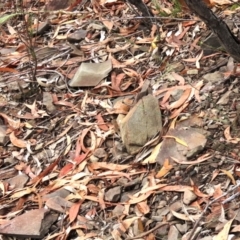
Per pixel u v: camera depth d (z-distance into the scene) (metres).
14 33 4.69
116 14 4.54
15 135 3.62
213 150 3.07
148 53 3.97
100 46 4.21
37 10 4.73
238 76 3.49
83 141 3.40
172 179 2.99
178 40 3.98
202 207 2.80
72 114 3.65
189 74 3.65
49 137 3.54
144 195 2.93
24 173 3.34
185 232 2.71
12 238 2.93
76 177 3.17
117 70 3.89
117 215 2.89
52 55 4.24
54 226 2.95
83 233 2.85
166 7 4.32
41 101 3.85
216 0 4.19
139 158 3.17
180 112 3.35
